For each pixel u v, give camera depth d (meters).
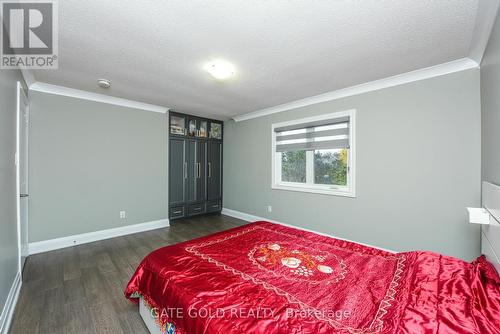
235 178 4.92
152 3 1.43
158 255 1.61
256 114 4.39
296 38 1.81
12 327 1.55
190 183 4.62
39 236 2.90
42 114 2.92
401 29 1.68
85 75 2.57
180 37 1.81
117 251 2.96
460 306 0.93
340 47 1.95
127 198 3.72
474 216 1.55
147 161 3.96
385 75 2.54
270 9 1.47
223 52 2.05
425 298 1.00
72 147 3.17
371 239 2.87
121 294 1.97
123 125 3.66
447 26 1.64
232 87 2.97
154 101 3.67
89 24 1.64
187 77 2.63
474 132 2.15
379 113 2.77
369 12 1.50
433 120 2.38
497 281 1.05
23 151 2.46
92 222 3.35
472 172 2.17
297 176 3.87
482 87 2.03
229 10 1.49
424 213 2.46
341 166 3.28
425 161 2.44
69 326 1.58
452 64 2.21
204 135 4.89
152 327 1.46
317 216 3.46
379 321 0.91
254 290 1.16
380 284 1.21
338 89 3.03
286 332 0.86
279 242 1.87
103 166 3.46
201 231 3.89
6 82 1.71
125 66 2.34
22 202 2.40
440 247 2.36
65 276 2.28
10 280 1.75
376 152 2.80
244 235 2.05
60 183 3.07
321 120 3.36
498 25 1.45
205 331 0.93
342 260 1.53
